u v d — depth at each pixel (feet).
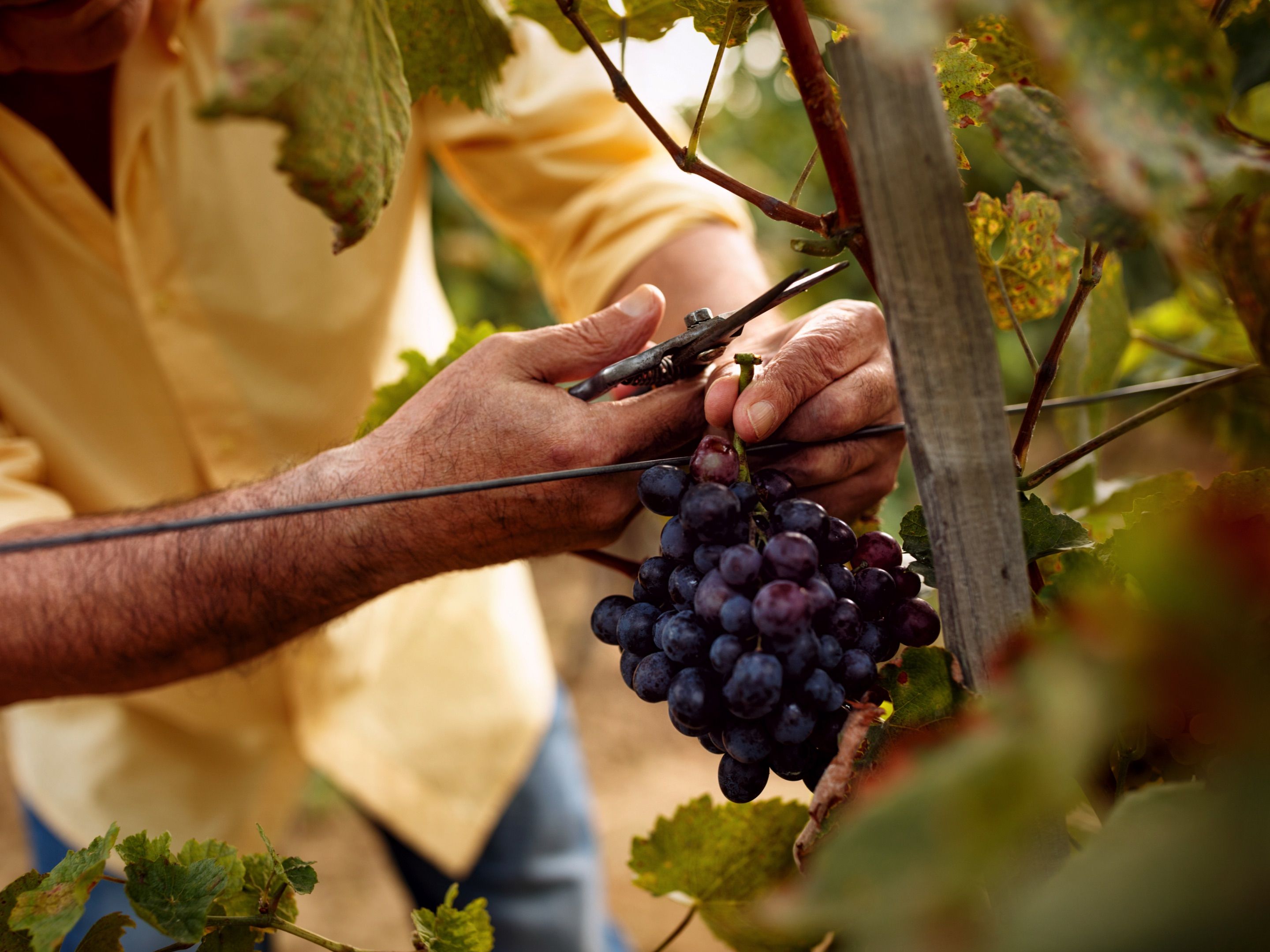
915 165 1.66
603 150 5.50
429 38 2.66
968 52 2.30
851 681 2.18
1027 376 10.87
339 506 2.47
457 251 14.14
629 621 2.49
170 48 5.04
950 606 1.87
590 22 2.71
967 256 1.71
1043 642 1.53
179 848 6.32
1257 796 1.18
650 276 4.92
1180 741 1.77
